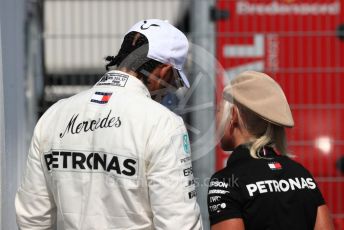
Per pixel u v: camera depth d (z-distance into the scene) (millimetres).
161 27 9172
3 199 11312
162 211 8469
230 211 9188
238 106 9828
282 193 9328
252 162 9492
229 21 19859
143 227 8742
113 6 20844
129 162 8555
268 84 9711
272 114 9586
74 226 8859
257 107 9609
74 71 20297
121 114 8703
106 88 9008
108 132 8680
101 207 8750
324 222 9664
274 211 9242
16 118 13320
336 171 20281
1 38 11703
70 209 8875
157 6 20859
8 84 12398
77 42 20547
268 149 9742
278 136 9883
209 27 19844
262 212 9219
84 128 8867
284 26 19969
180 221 8477
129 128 8609
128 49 9109
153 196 8516
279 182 9406
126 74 9055
